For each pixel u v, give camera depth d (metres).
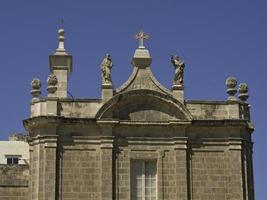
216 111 56.34
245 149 55.88
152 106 55.88
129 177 54.06
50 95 55.03
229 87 56.81
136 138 54.97
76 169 53.88
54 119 53.97
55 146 53.81
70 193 53.34
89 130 54.75
